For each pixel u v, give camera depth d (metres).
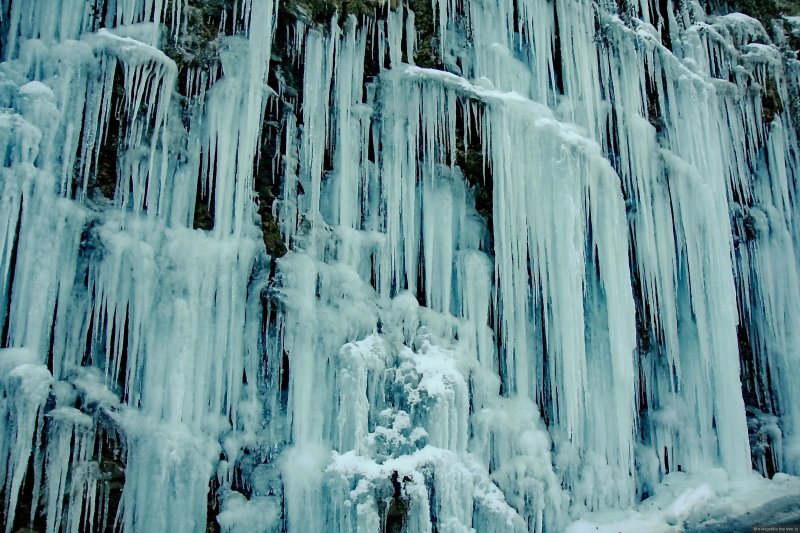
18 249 6.09
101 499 6.37
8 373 5.79
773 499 9.45
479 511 7.37
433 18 9.27
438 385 7.62
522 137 9.05
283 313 7.65
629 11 10.99
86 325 6.60
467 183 9.30
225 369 7.21
